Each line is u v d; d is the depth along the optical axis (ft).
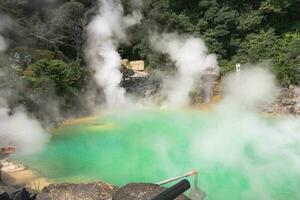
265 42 78.69
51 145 50.39
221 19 81.25
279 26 83.92
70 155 46.93
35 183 37.22
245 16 84.07
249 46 81.56
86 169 42.60
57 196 29.43
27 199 20.43
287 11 81.97
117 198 25.43
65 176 40.09
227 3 84.23
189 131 57.67
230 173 41.45
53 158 45.65
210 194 36.22
